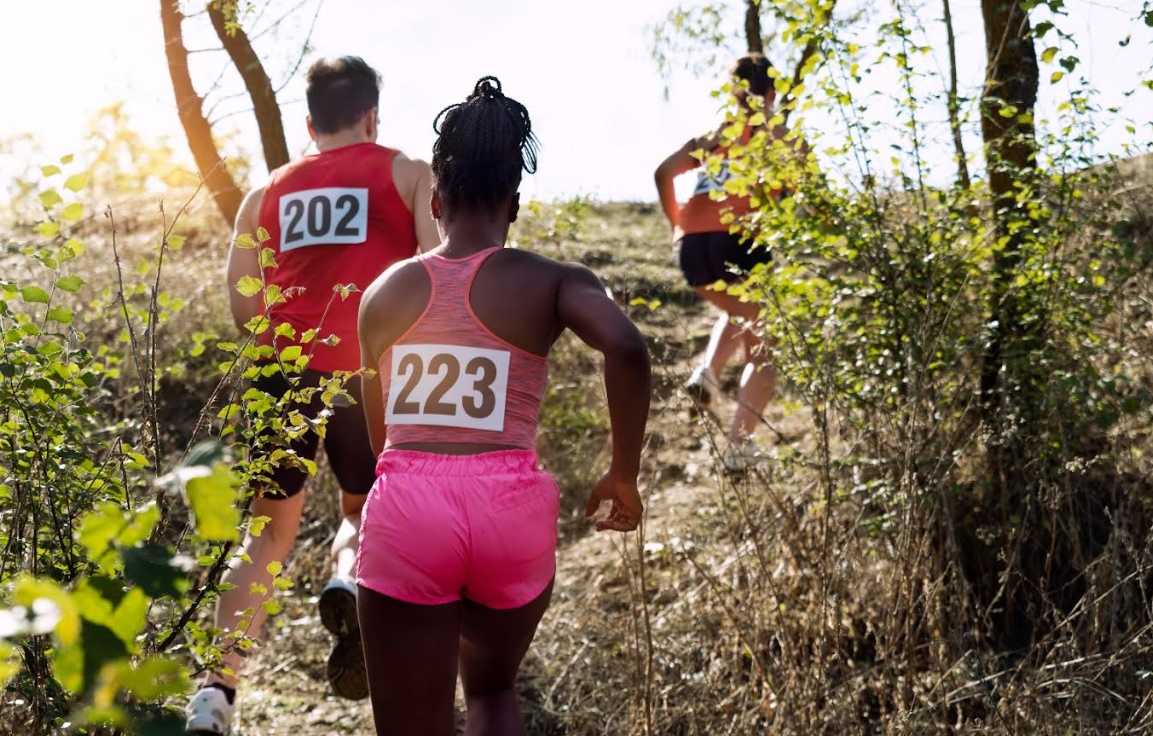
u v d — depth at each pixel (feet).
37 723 6.89
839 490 11.51
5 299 7.84
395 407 7.47
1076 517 11.73
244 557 7.75
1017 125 12.51
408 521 7.12
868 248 12.48
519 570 7.27
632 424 7.30
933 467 11.21
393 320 7.63
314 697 12.47
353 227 11.03
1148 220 13.03
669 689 10.58
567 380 19.69
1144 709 9.16
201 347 9.07
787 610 10.89
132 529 2.94
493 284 7.48
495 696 7.75
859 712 10.12
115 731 6.78
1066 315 12.02
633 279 25.49
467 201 7.78
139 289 8.66
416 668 7.16
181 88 18.52
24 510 7.44
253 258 11.42
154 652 7.30
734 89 13.17
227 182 19.61
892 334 12.35
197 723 9.22
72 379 7.79
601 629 12.32
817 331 12.65
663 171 16.48
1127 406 11.44
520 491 7.27
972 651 10.18
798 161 12.87
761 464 14.21
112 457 8.20
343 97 11.52
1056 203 12.40
